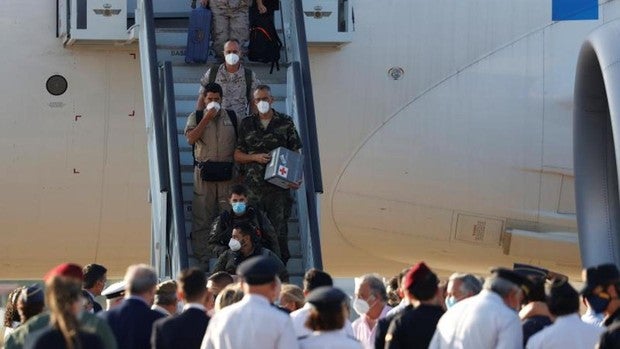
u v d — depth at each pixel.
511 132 55.19
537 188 55.59
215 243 42.53
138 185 54.34
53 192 54.06
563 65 55.12
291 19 49.81
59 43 53.25
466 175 55.34
